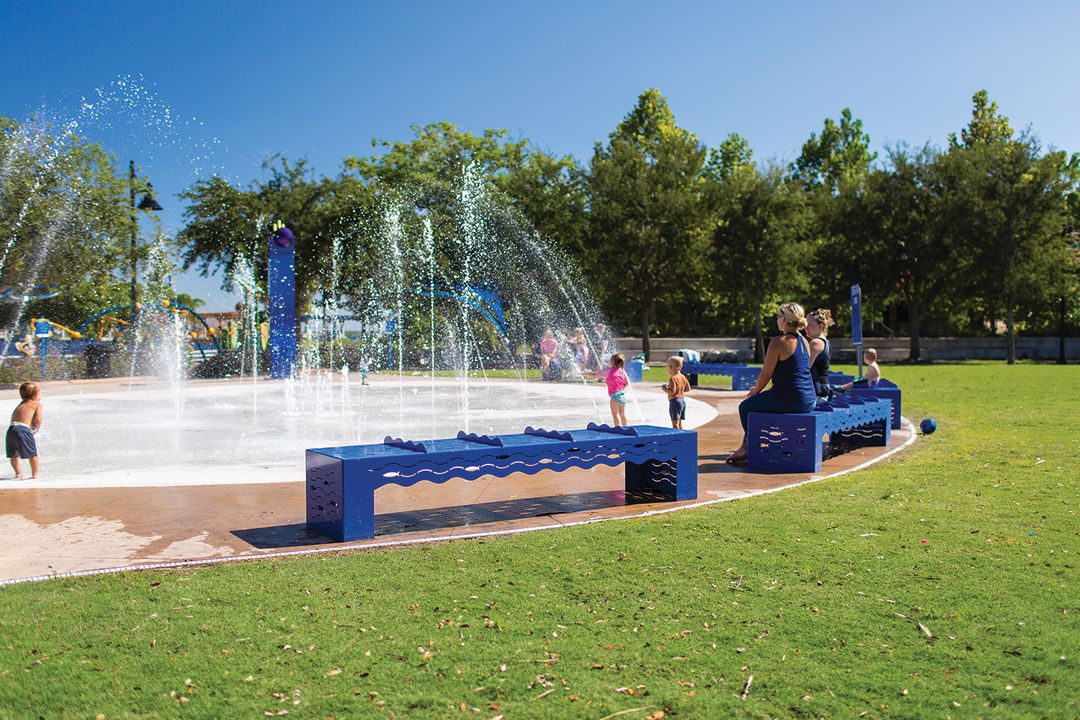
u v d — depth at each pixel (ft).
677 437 22.27
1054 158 127.03
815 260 143.02
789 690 10.41
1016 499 21.72
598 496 22.95
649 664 11.23
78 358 92.89
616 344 139.13
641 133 166.40
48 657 11.41
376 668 11.10
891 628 12.39
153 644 11.87
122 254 102.12
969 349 149.79
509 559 16.29
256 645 11.85
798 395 27.25
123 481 25.36
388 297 121.70
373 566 15.85
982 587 14.17
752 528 18.62
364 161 137.90
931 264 133.18
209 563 16.15
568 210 127.85
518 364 119.75
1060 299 136.56
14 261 86.79
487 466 19.47
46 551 17.21
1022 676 10.71
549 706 10.04
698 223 126.00
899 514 19.94
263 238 115.85
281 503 22.07
